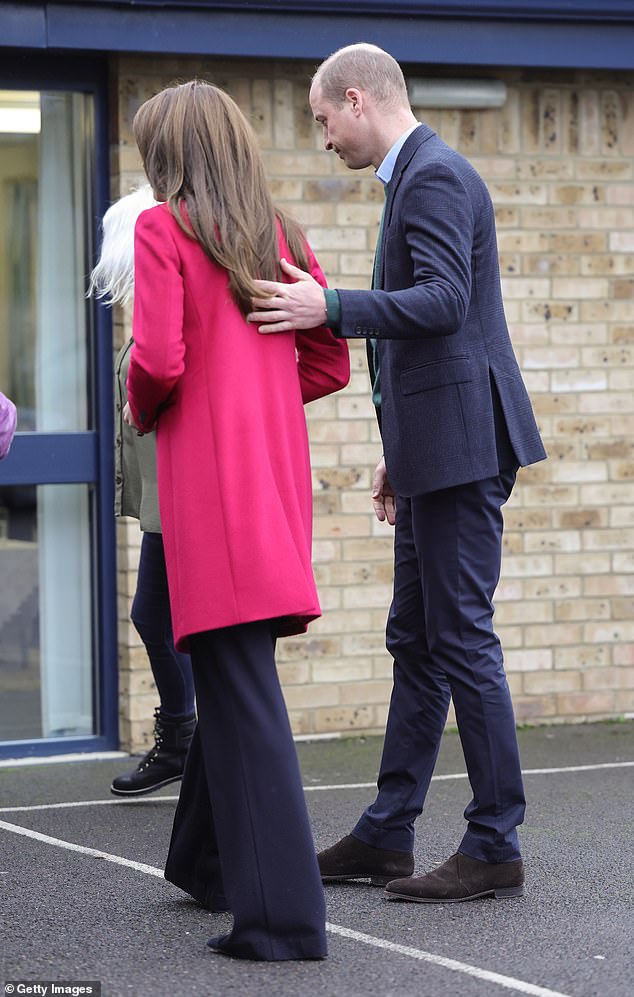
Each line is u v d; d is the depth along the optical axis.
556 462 7.87
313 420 7.54
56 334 7.40
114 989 3.78
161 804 6.23
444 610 4.51
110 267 5.81
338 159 7.53
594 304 7.91
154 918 4.43
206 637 3.98
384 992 3.76
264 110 7.41
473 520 4.49
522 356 7.81
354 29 7.20
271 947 3.98
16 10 6.80
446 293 4.18
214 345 3.94
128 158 7.16
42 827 5.78
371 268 7.61
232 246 3.92
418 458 4.44
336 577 7.58
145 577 5.88
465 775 6.73
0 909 4.54
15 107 7.26
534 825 5.73
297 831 3.97
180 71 7.24
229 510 3.88
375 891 4.73
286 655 7.53
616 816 5.89
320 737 7.59
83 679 7.52
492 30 7.39
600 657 7.95
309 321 4.03
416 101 7.55
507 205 7.78
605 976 3.90
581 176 7.87
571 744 7.43
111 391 7.34
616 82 7.91
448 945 4.15
